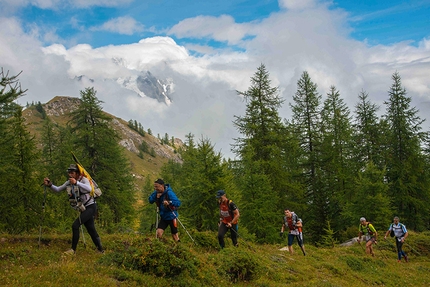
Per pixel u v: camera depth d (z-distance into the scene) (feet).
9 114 40.19
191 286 22.39
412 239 71.46
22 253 24.03
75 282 18.28
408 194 103.19
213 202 62.34
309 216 100.73
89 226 25.72
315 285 30.71
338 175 105.60
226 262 28.19
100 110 94.63
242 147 94.73
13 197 59.98
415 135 106.63
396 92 109.70
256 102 95.04
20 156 61.52
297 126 108.37
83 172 25.53
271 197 84.07
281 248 51.44
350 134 115.14
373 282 40.70
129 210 108.06
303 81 108.78
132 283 20.21
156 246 24.12
